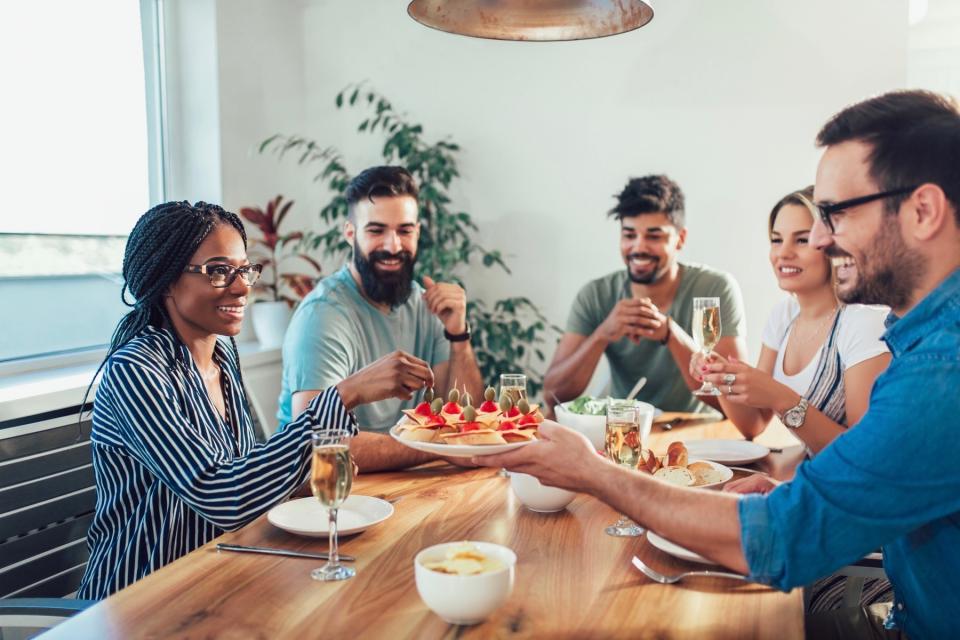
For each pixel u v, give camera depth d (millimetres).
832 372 1927
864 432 966
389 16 3619
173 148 3166
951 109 988
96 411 1505
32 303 2547
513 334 3438
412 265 2295
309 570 1169
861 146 1012
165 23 3107
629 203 2654
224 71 3191
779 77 3197
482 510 1465
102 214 2840
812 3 3139
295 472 1410
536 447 1128
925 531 1041
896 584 1146
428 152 3414
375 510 1411
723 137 3270
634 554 1240
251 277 1604
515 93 3504
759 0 3193
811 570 979
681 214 2699
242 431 1706
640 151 3371
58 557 1828
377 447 1747
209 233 1537
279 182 3557
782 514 980
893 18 3062
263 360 3055
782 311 2238
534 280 3539
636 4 1561
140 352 1460
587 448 1110
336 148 3736
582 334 2850
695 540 1023
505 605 1047
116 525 1491
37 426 1920
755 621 1006
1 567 1692
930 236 988
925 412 927
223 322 1579
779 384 1719
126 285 1584
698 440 1976
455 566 1004
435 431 1421
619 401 1694
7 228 2463
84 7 2764
